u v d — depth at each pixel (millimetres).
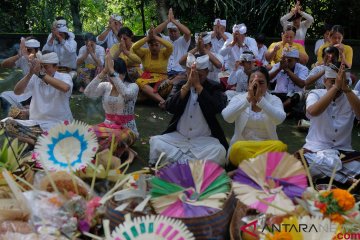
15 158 3156
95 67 6797
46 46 6926
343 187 3670
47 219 2525
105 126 4281
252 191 2537
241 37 6648
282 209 2410
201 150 4070
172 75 6516
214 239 2518
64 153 3043
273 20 11023
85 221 2609
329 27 6754
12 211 2588
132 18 12031
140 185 2689
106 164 3221
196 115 4141
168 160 4070
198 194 2662
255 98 3846
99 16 12430
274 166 2615
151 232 2365
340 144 3857
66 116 4473
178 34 6941
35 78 4379
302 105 5684
